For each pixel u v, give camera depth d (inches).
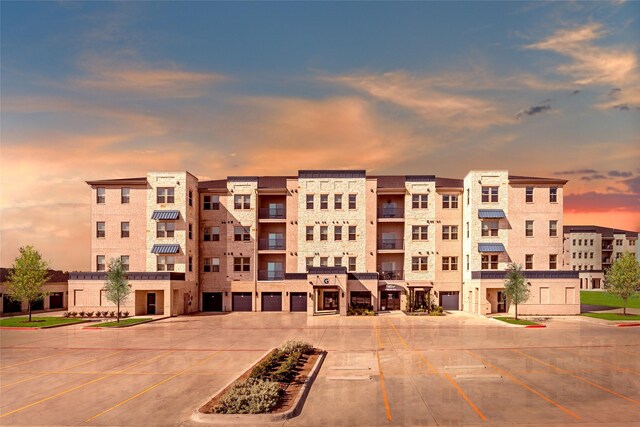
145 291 2191.2
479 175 2196.1
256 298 2365.9
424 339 1365.7
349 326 1721.2
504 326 1695.4
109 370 957.2
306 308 2335.1
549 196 2201.0
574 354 1099.9
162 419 644.1
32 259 1911.9
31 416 663.1
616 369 932.6
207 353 1155.3
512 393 759.7
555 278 2063.2
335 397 742.5
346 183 2370.8
